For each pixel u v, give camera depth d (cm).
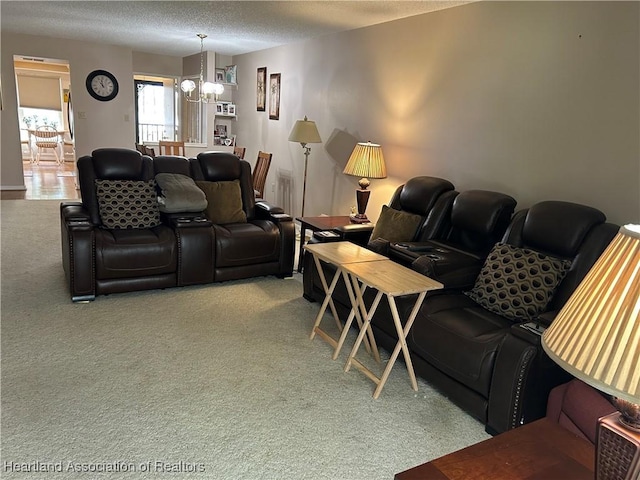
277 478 184
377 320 285
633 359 85
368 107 465
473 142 354
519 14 312
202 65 746
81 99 761
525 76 312
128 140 808
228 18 474
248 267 399
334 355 280
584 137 281
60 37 708
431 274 274
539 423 142
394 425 223
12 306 322
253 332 309
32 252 444
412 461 199
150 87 1005
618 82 262
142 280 354
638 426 99
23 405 217
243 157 690
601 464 103
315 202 571
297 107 596
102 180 375
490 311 255
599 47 269
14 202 656
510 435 135
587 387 179
